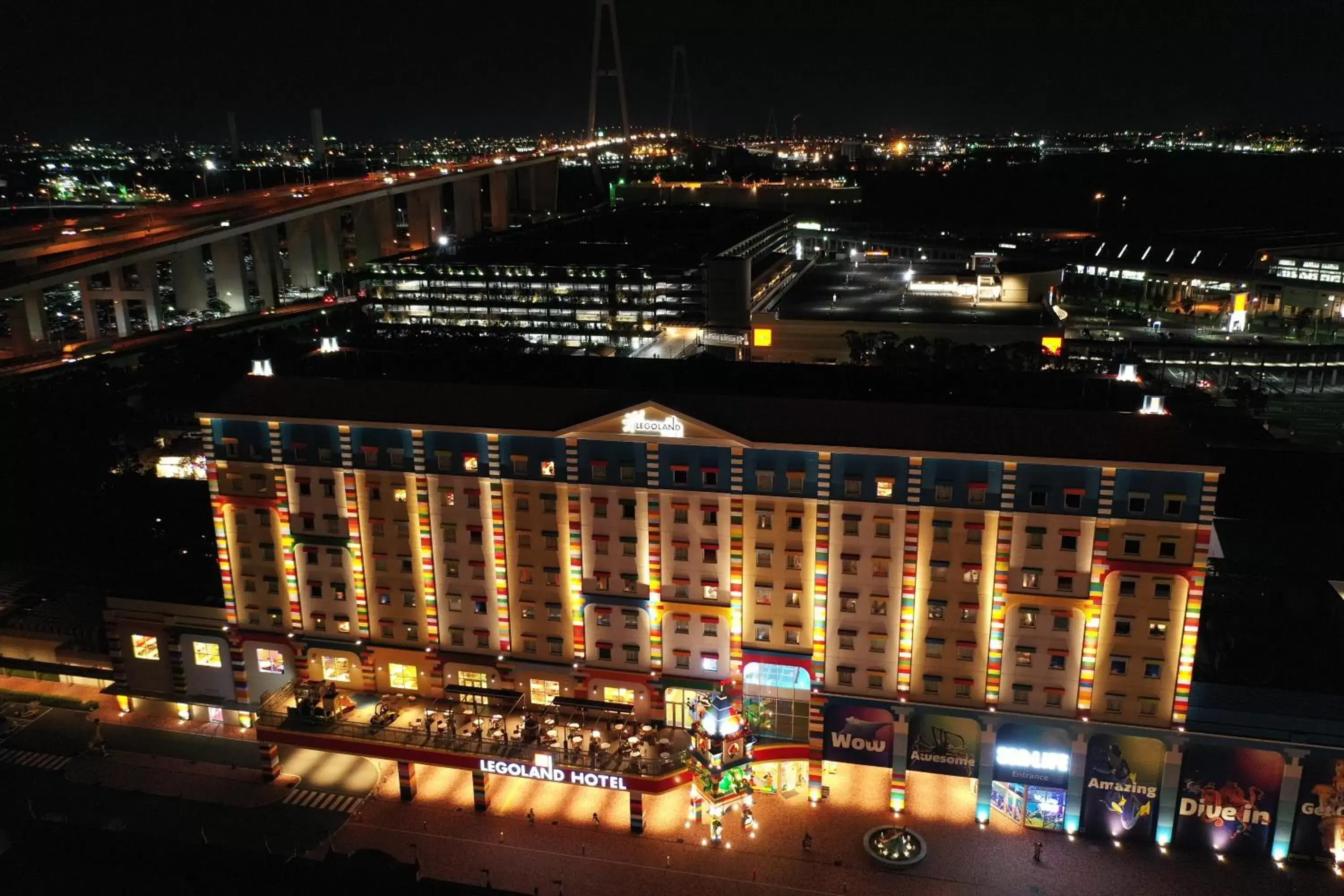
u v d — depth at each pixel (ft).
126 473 510.17
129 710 343.46
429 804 296.10
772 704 289.12
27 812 290.76
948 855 269.23
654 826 284.61
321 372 370.73
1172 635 255.50
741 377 388.37
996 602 264.31
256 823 286.66
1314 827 259.80
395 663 309.63
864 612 274.57
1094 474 250.98
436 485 292.81
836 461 265.34
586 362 402.11
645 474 278.05
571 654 298.35
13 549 439.63
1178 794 265.34
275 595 313.32
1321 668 282.97
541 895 256.73
